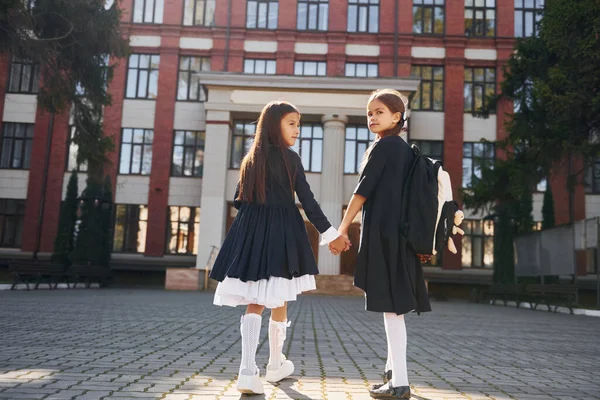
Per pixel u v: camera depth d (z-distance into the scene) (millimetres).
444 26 28359
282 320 3445
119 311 9273
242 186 3092
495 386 3596
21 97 27594
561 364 4809
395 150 2998
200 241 23062
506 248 20062
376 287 2854
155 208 26656
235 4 28219
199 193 26969
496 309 15953
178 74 27922
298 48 27984
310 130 24922
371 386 3273
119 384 3160
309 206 3049
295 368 4062
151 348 4844
